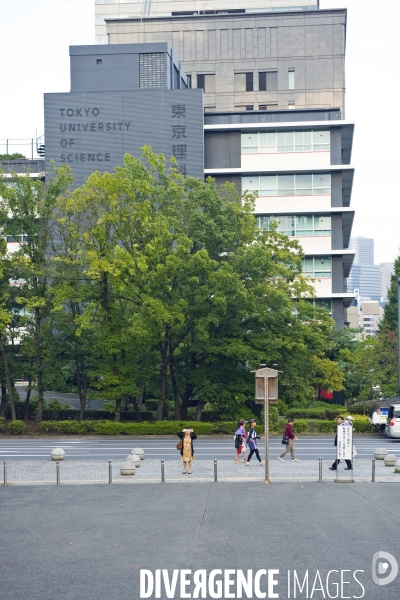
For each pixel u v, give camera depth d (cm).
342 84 9150
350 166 7381
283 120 7581
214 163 7550
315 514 1967
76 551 1603
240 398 4709
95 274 4322
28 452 3538
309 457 3284
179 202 4681
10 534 1773
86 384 4988
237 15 9300
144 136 7119
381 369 5759
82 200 4450
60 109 7162
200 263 4375
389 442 4103
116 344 4516
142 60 7494
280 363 4844
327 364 5784
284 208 7456
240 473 2745
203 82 9338
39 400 4828
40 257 4738
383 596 1305
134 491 2359
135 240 4628
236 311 4691
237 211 4822
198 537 1709
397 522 1864
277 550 1587
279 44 9238
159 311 4319
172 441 4144
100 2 10381
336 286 7381
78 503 2158
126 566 1480
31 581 1388
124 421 4972
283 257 4850
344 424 2588
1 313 4503
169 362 4869
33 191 4725
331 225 7438
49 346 4803
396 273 7838
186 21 9406
